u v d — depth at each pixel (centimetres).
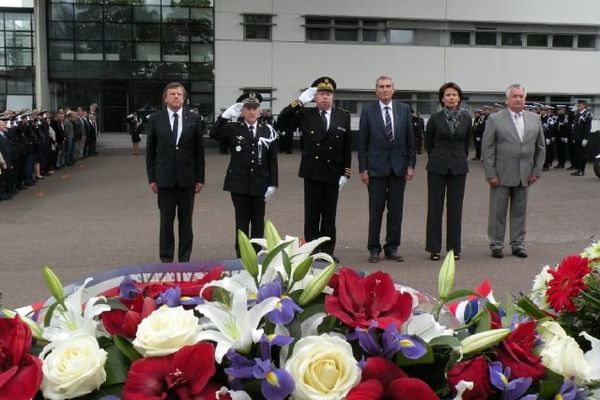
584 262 263
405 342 170
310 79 2925
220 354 169
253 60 2891
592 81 3092
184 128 766
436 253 838
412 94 3006
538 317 251
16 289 697
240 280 203
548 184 1662
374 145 818
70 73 2981
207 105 2983
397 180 826
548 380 190
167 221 778
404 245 944
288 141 2631
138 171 2006
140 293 219
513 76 3050
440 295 208
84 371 167
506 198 851
